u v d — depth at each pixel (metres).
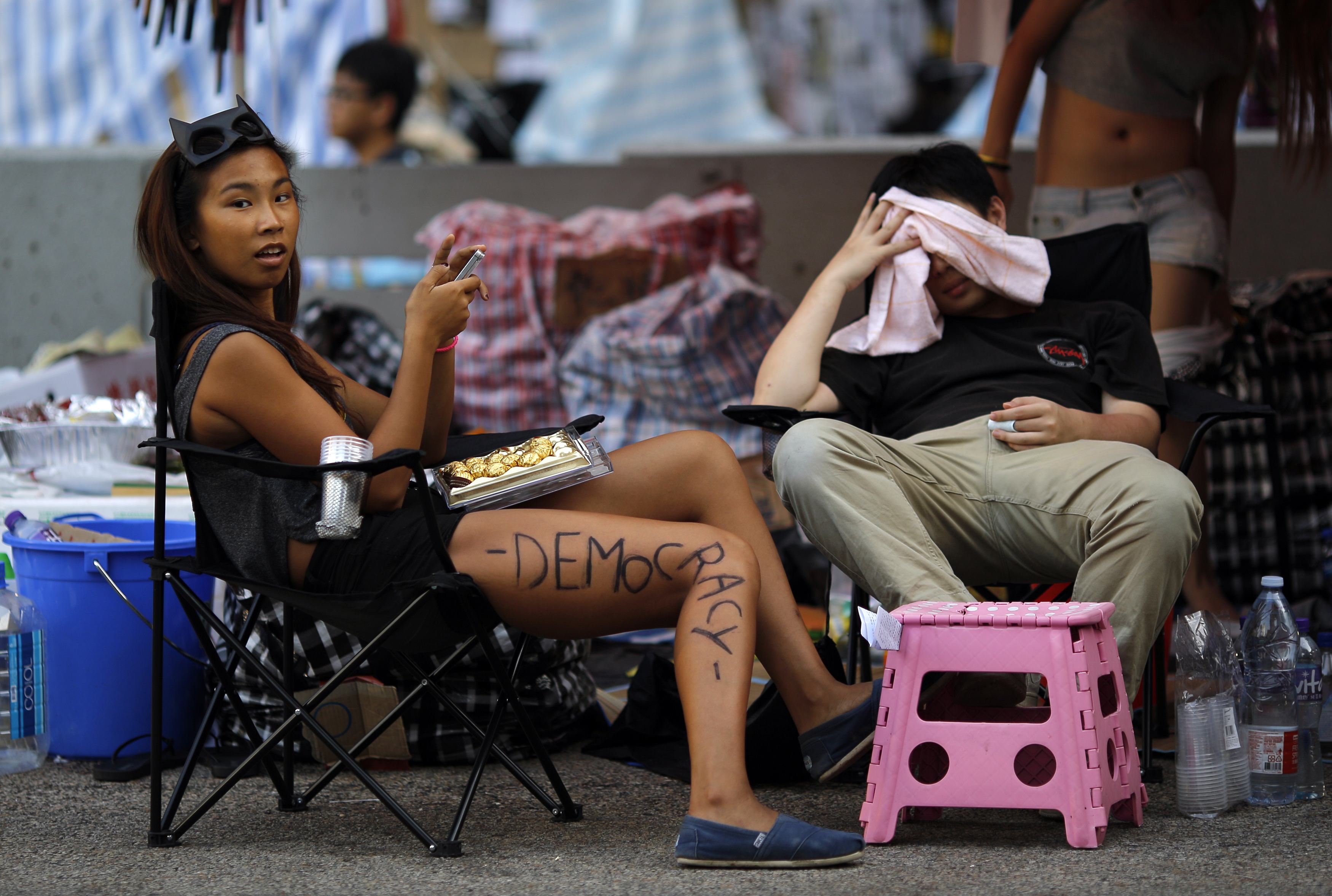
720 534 7.68
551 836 8.03
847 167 20.38
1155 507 8.19
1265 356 14.43
